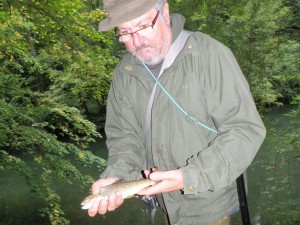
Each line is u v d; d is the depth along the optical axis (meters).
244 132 1.59
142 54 1.71
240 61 9.34
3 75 6.70
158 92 1.78
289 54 9.09
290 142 6.95
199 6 9.38
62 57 7.35
